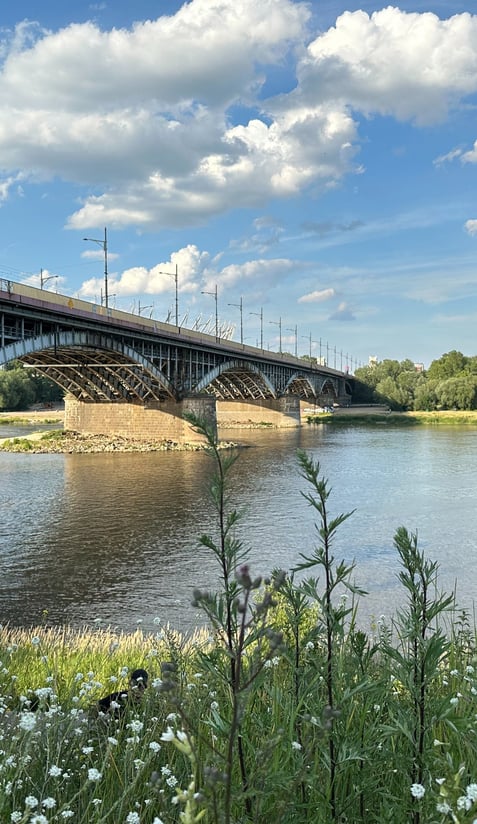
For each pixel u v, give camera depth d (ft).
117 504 120.67
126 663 26.89
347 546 86.63
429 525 101.04
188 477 153.79
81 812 10.18
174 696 7.58
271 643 7.05
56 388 513.04
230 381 344.90
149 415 244.63
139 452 217.15
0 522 105.60
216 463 8.51
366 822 9.18
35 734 11.60
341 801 9.01
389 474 161.79
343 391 567.59
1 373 468.34
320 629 10.22
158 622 23.50
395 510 113.50
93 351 184.24
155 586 71.10
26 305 137.28
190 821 5.78
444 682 13.76
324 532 9.99
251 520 103.50
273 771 8.52
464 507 116.67
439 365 553.64
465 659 17.30
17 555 84.84
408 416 402.93
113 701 15.24
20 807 9.66
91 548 88.33
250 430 336.29
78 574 76.13
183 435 238.48
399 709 9.59
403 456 204.44
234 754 9.79
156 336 208.85
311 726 9.26
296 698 10.42
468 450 222.89
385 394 538.88
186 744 6.53
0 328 135.13
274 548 85.10
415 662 9.47
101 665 26.81
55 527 101.65
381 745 9.78
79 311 158.81
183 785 10.14
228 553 8.24
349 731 9.91
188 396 239.50
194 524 102.22
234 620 8.02
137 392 236.84
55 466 180.65
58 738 12.45
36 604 65.26
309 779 7.98
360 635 12.71
